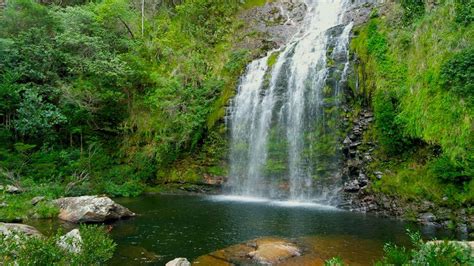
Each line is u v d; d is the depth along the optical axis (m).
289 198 16.73
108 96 21.59
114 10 24.58
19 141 21.02
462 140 11.12
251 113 18.97
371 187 13.48
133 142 21.67
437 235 9.96
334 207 14.43
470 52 11.71
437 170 11.48
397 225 11.12
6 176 17.02
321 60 17.39
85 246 6.26
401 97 13.61
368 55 15.59
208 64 22.16
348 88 15.92
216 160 19.17
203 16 25.30
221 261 8.12
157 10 27.39
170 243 9.60
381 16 17.06
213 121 19.59
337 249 8.73
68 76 23.05
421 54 13.73
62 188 16.30
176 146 20.00
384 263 6.46
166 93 20.61
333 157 15.60
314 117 16.75
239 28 24.58
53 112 20.73
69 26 23.80
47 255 5.74
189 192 19.02
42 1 28.92
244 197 17.50
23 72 21.62
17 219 12.00
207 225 11.49
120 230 10.99
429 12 14.50
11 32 23.31
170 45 23.67
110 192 17.77
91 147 20.50
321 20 23.25
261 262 7.90
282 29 23.86
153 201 16.25
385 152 13.59
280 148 17.48
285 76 18.61
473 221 10.26
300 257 8.19
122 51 24.59
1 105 20.34
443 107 11.94
